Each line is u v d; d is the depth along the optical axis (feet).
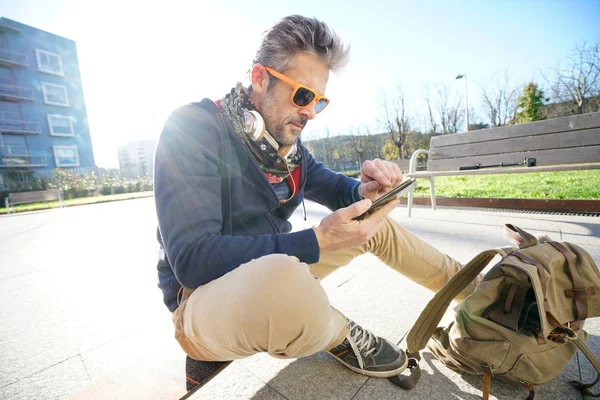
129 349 4.36
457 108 102.99
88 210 27.25
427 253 3.86
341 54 3.23
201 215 2.61
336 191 4.54
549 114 88.28
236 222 3.29
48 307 5.95
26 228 17.28
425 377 3.51
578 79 80.23
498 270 3.02
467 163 11.42
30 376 3.88
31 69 77.66
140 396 3.07
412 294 5.44
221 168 3.10
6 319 5.53
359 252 3.88
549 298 2.78
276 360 3.98
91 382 3.39
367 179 4.04
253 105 3.34
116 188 61.52
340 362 3.75
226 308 2.23
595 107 78.48
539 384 2.97
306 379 3.59
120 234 13.34
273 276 2.11
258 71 3.20
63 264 8.96
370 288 5.80
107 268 8.33
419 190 19.13
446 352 3.48
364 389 3.38
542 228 8.30
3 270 8.66
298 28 3.05
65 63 83.51
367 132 97.66
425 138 98.58
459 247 7.53
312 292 2.23
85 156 87.15
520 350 2.85
